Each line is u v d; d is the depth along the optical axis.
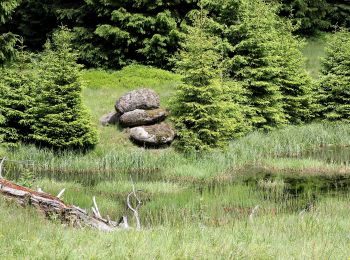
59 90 20.83
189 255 5.81
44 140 20.84
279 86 26.25
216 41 23.06
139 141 21.58
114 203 14.04
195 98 21.62
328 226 9.77
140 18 28.95
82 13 30.67
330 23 39.62
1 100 20.38
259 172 19.41
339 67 27.45
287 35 28.45
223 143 21.52
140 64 30.23
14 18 32.94
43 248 5.83
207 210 13.37
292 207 13.73
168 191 16.17
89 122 20.78
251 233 8.02
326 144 24.81
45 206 9.06
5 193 9.22
